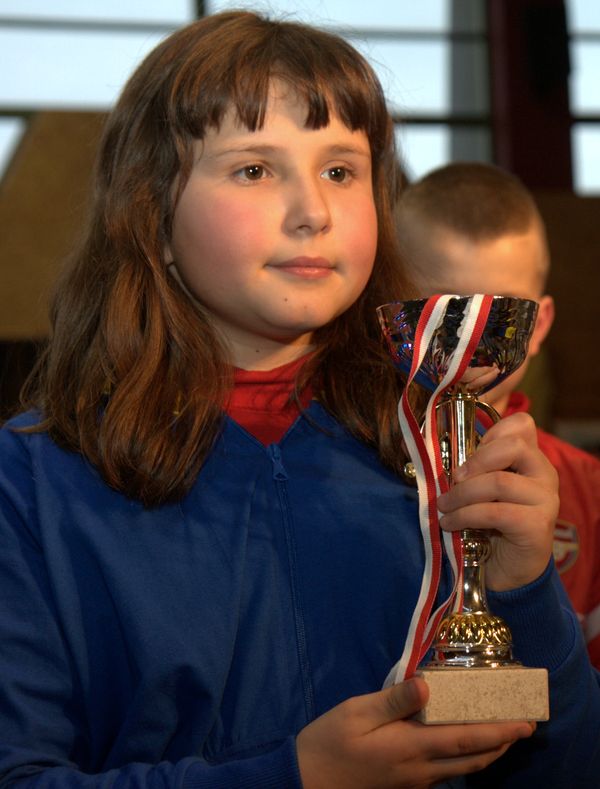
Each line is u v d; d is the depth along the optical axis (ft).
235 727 6.27
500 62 32.96
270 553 6.66
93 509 6.57
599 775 6.61
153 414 6.72
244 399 7.17
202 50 6.82
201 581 6.42
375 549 6.76
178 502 6.66
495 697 5.51
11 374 15.37
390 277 7.72
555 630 6.36
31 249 24.09
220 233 6.46
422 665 6.37
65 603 6.32
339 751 5.43
